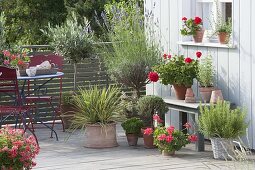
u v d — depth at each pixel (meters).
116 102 9.94
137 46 10.95
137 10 11.64
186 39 10.44
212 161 8.70
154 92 11.13
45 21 25.31
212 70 9.85
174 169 8.27
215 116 8.80
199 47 10.12
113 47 11.46
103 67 12.29
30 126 11.55
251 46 9.14
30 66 10.99
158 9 10.98
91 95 9.86
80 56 12.05
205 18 10.41
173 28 10.64
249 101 9.26
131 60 10.89
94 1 22.59
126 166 8.48
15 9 25.59
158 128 9.25
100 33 22.00
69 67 12.13
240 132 8.82
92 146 9.72
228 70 9.59
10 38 25.11
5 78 9.62
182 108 9.66
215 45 9.72
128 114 10.51
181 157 8.98
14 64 10.23
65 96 11.23
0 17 11.86
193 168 8.30
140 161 8.77
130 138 9.77
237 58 9.41
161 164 8.56
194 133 9.52
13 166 6.62
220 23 9.77
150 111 9.84
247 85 9.27
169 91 10.75
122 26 11.58
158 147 9.19
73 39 11.99
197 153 9.23
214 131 8.81
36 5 25.56
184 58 10.10
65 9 25.64
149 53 10.92
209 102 9.56
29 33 25.09
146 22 11.17
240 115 8.85
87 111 9.82
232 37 9.45
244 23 9.23
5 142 6.68
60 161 8.86
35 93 11.91
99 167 8.45
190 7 10.41
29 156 6.70
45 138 10.59
